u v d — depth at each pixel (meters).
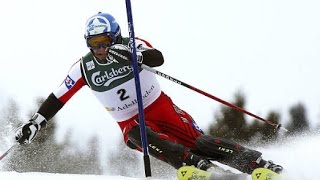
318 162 11.78
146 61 12.52
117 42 12.70
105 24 12.27
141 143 12.52
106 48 12.34
